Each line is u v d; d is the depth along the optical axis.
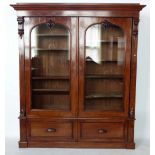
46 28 3.31
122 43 3.31
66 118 3.34
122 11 3.16
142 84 3.77
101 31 3.30
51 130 3.37
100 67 3.39
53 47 3.36
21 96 3.32
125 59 3.26
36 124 3.37
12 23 3.66
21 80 3.30
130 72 3.28
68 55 3.35
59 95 3.43
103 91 3.43
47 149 3.36
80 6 3.12
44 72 3.41
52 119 3.34
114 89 3.42
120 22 3.20
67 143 3.39
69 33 3.24
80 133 3.38
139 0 3.66
